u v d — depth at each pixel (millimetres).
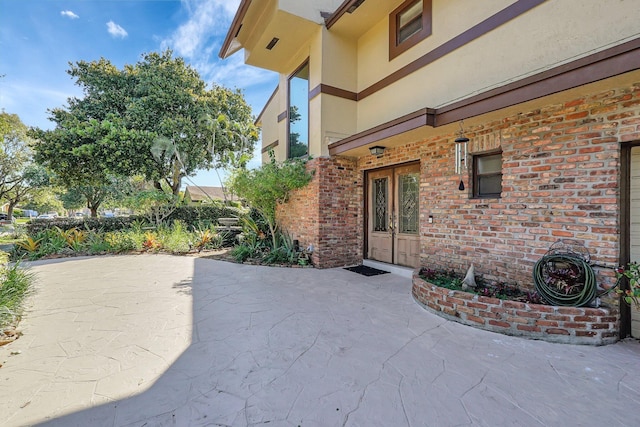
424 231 5359
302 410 2041
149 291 4957
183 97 13711
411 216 6066
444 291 3771
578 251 3418
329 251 6754
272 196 7480
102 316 3834
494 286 4105
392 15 6105
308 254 7004
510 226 4086
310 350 2900
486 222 4383
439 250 5086
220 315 3848
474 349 2928
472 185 4660
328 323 3568
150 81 13391
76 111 13141
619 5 3223
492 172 4473
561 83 3111
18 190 21859
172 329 3418
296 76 7949
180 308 4121
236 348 2947
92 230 10609
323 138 6648
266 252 7895
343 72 6898
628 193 3193
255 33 7391
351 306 4180
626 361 2691
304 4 6410
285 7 6195
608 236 3203
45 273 6328
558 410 2029
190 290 5004
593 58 2842
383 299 4496
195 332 3330
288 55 7891
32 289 4859
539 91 3295
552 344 3049
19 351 2898
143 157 12750
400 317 3771
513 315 3264
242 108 16281
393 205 6441
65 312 3975
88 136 11781
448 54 5008
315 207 6738
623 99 3102
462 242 4711
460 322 3590
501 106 3664
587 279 3172
